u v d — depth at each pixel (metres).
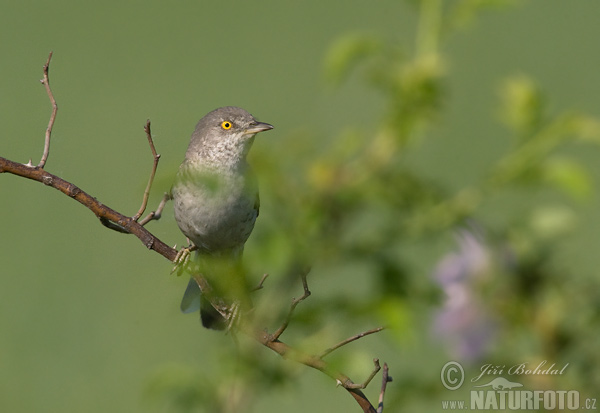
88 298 17.94
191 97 24.88
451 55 26.44
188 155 11.39
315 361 7.63
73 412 15.37
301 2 30.83
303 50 27.53
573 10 29.25
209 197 10.32
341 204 9.30
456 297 9.02
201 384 9.72
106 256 19.08
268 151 9.25
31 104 23.98
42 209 20.23
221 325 9.91
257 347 9.55
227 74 26.14
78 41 28.53
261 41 28.39
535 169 9.35
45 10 30.83
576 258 9.37
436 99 9.62
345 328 8.84
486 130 21.94
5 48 27.83
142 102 24.41
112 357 16.56
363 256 9.16
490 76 25.05
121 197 19.38
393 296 8.66
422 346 9.54
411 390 8.99
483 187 9.41
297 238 8.89
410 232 9.33
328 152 9.61
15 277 18.50
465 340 8.95
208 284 8.50
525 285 8.93
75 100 24.48
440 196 9.49
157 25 29.86
